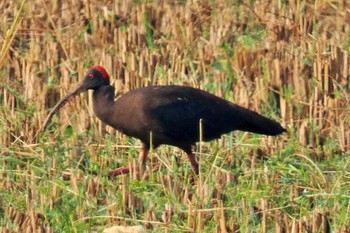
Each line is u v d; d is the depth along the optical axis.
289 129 14.70
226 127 13.88
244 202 11.98
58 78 16.97
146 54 17.17
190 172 13.65
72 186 12.55
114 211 11.91
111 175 13.23
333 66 16.64
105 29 18.42
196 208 11.79
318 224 11.47
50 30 18.47
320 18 19.36
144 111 13.49
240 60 17.02
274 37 18.45
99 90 13.84
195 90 13.93
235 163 13.79
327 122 15.08
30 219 11.43
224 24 18.83
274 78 16.30
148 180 13.10
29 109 15.34
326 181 12.98
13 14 19.25
